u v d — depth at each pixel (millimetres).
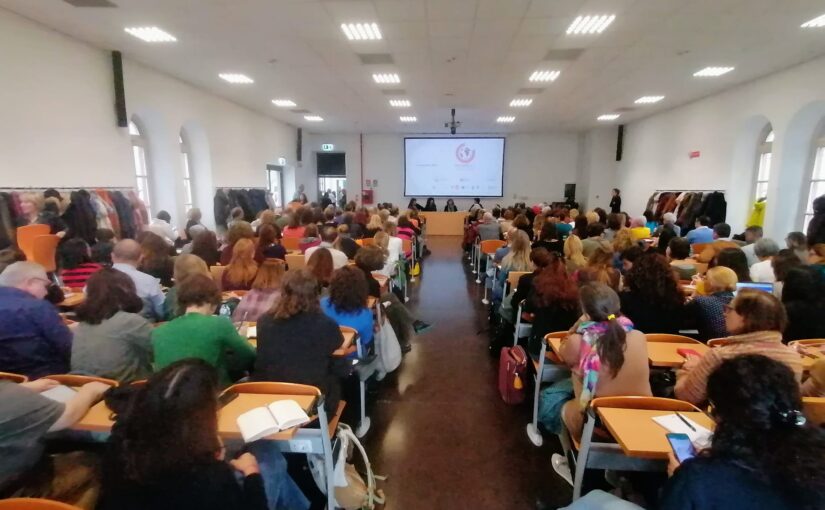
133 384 1608
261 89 8047
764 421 931
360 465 2402
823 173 6426
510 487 2234
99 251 3869
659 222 9312
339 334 2086
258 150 10781
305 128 13531
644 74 6836
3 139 4371
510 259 4336
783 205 6785
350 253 4770
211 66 6473
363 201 14859
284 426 1426
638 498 1878
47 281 2387
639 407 1670
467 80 7258
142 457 952
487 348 4156
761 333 1745
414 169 14727
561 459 2389
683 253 4309
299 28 4848
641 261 2682
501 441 2637
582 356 1903
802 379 1907
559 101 9031
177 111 7352
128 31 4969
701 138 8758
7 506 1023
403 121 11938
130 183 6203
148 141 7242
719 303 2574
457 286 6711
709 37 5117
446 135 14516
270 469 1608
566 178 14523
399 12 4406
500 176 14625
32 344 1969
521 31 4941
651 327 2605
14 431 1278
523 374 2980
